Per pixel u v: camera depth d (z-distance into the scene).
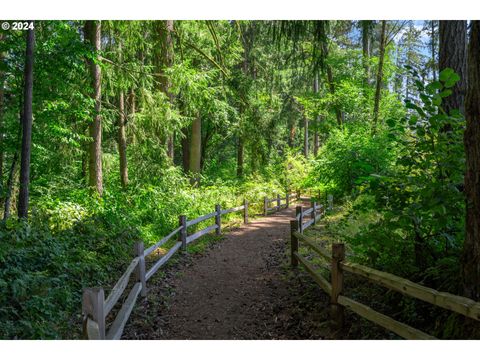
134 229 10.60
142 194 13.41
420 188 4.40
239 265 8.47
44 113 10.48
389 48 21.95
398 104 19.34
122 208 11.94
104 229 9.94
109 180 16.48
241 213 16.52
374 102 20.53
